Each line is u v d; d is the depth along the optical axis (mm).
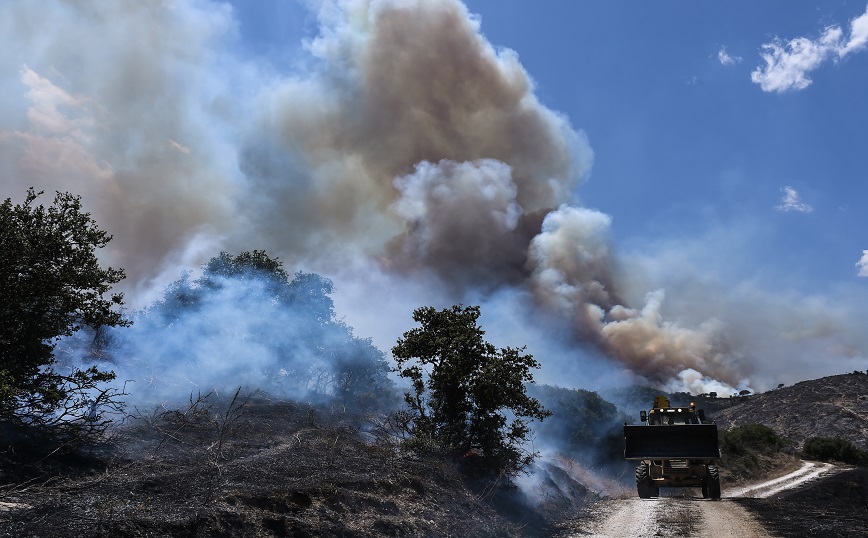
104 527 7535
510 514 15609
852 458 63750
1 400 11500
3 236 12992
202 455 13016
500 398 18656
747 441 64062
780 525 14055
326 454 15094
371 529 10547
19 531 7121
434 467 15773
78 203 14367
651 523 15008
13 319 13008
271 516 9352
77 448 12109
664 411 24438
